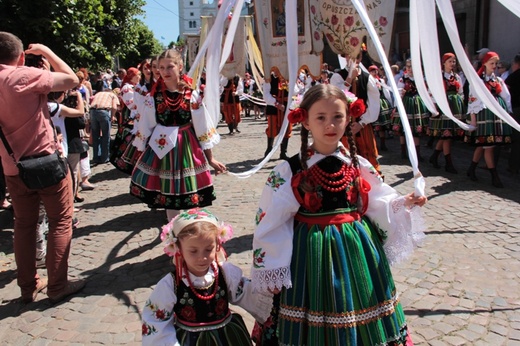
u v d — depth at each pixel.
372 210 2.17
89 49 9.67
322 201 2.05
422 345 2.73
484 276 3.57
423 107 7.65
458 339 2.78
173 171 4.02
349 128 2.17
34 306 3.36
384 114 8.62
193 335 2.08
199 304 2.10
